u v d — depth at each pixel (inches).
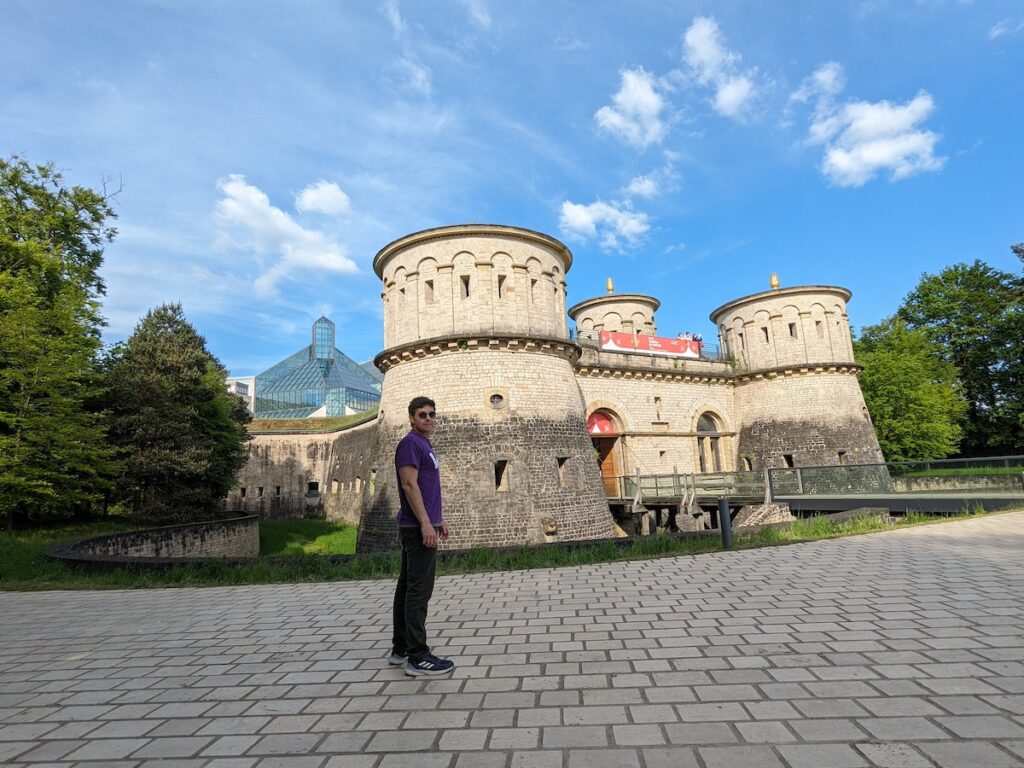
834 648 188.4
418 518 190.1
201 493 1117.1
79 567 455.5
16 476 778.8
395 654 197.3
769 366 1467.8
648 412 1379.2
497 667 187.3
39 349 824.9
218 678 192.4
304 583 366.0
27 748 144.3
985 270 1708.9
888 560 335.9
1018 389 1622.8
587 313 1772.9
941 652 180.2
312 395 2979.8
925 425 1462.8
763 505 935.0
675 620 230.2
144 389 1083.9
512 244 932.6
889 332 1663.4
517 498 831.7
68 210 1061.1
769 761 120.6
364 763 128.7
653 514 1202.0
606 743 132.1
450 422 858.1
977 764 115.7
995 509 661.3
